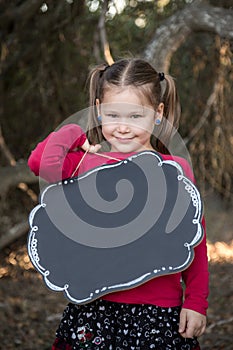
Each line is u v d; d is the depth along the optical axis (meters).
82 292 2.85
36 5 7.91
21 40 8.34
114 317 2.89
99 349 2.87
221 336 6.87
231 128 7.52
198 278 2.99
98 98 3.08
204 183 7.97
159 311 2.88
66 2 7.86
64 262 2.88
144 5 7.50
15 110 8.83
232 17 6.37
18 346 6.97
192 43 7.77
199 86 7.94
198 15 6.42
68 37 8.05
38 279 9.66
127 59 3.10
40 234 2.91
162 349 2.85
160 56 6.48
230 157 7.64
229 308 8.49
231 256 12.17
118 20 7.61
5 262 9.55
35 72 8.55
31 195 8.44
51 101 8.59
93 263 2.87
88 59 8.11
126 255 2.87
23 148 8.92
